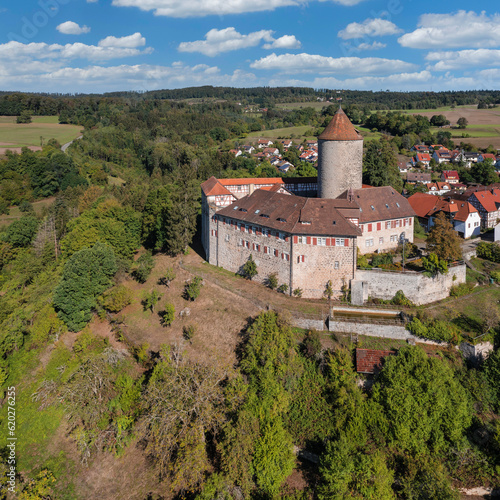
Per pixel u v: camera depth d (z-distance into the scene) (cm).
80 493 5409
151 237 11100
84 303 7825
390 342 6488
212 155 19562
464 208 10056
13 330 7500
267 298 7469
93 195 14000
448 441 5412
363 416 5488
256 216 8162
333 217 7331
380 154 14000
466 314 7056
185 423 5200
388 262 7725
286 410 5700
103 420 5969
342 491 4856
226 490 4838
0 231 12175
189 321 7581
